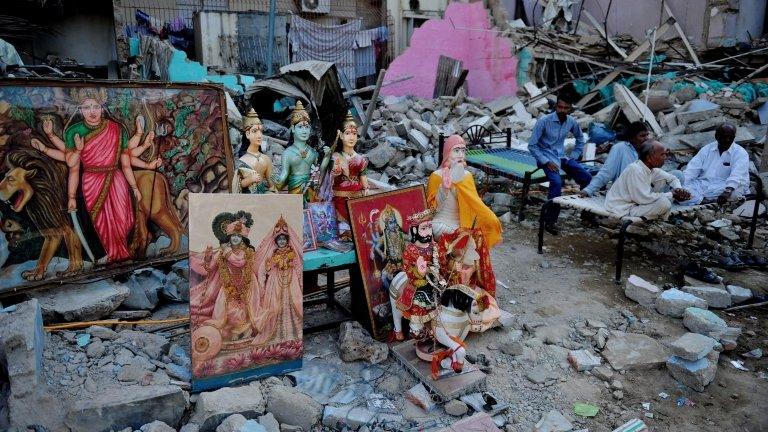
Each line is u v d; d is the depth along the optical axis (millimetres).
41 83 4293
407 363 3932
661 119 10906
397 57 15742
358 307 4477
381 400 3643
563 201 6207
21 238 4262
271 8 13125
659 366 4188
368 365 4016
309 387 3717
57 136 4395
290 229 3783
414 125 11281
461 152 4172
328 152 4688
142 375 3447
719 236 7078
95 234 4617
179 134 5074
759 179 6535
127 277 4805
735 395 3906
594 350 4414
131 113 4766
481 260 3820
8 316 3352
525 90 14734
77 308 4090
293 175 4688
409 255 3768
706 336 4395
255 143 4453
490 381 3955
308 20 15711
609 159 6434
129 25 14312
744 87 11633
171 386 3322
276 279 3756
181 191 5129
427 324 3859
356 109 12172
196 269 3484
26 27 13203
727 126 6484
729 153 6578
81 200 4535
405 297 3820
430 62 15773
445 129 11961
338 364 4012
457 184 4141
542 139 7625
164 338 4008
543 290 5445
